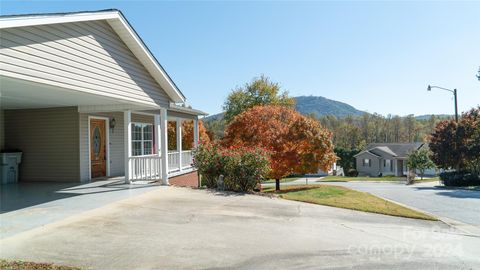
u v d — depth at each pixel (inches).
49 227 234.5
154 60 406.3
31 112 475.5
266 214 294.8
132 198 345.1
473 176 796.6
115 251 188.9
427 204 422.0
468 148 836.6
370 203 387.5
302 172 698.2
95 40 317.4
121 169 558.3
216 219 270.2
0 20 204.2
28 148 476.1
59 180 466.9
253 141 680.4
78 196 352.2
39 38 243.9
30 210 284.7
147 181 465.1
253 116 724.7
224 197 372.2
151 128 643.5
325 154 696.4
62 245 197.0
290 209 321.1
